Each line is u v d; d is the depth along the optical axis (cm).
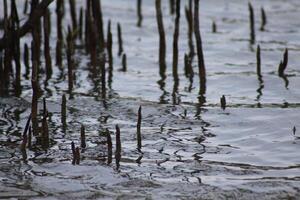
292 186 2609
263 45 4991
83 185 2638
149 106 3675
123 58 4444
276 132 3275
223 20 5769
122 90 3988
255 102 3747
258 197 2519
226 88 4028
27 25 3716
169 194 2550
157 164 2870
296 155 2975
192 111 3597
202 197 2522
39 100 3744
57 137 3191
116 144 2823
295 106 3659
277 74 4281
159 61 4419
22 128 3322
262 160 2923
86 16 4772
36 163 2869
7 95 3828
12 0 3775
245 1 6353
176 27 4228
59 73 4322
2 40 3803
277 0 6406
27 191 2583
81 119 3462
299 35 5284
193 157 2959
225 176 2734
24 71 4350
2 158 2922
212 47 4956
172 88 4034
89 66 4500
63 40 4934
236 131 3300
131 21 5684
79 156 2856
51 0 3678
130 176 2730
